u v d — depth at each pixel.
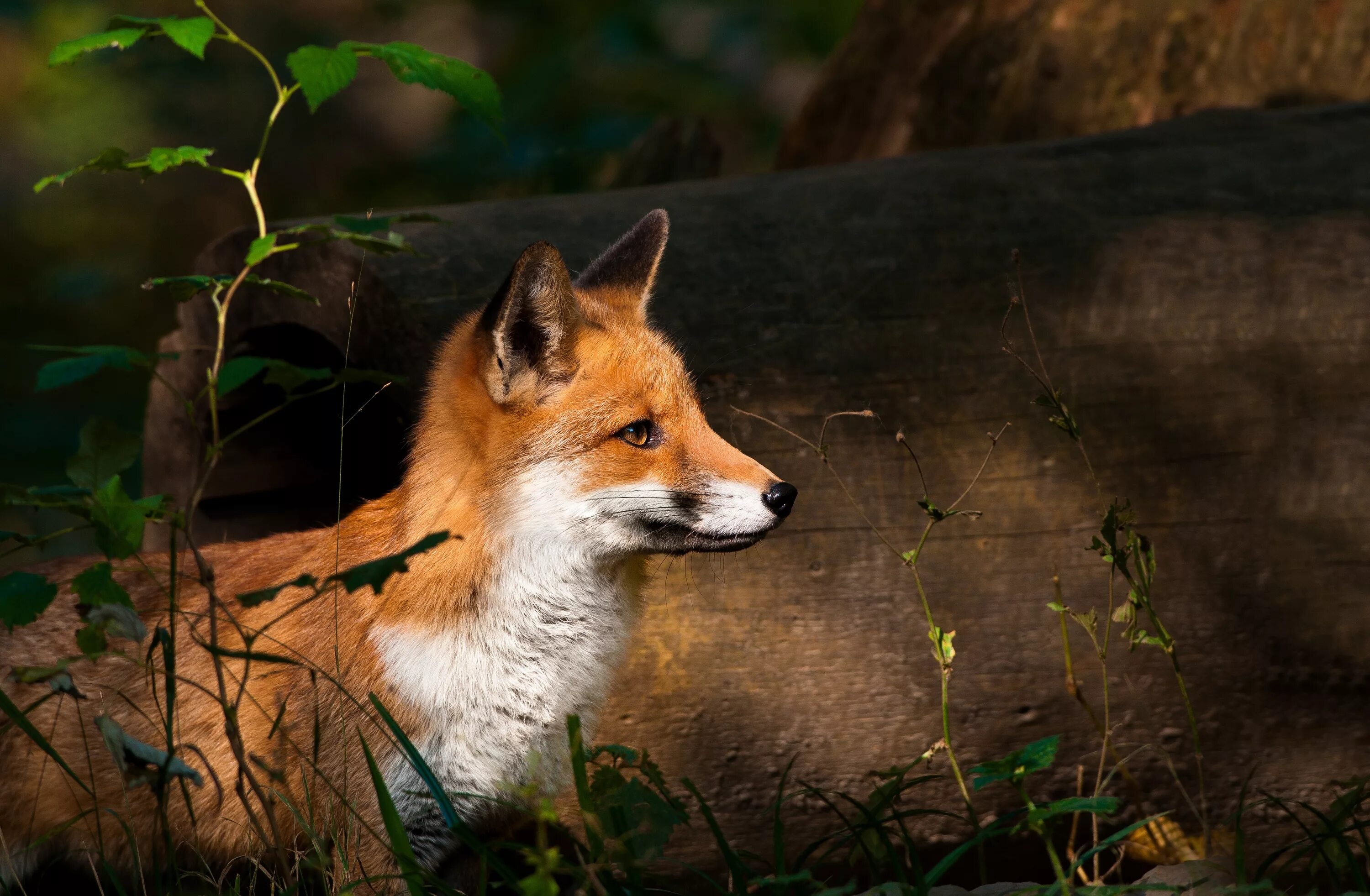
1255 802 6.78
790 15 22.39
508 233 7.95
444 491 6.26
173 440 9.48
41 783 6.67
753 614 6.98
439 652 6.10
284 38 23.02
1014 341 7.24
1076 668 7.03
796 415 7.10
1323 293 7.26
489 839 6.62
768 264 7.58
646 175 12.86
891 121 12.62
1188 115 9.52
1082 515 7.07
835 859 7.11
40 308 19.30
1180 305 7.28
